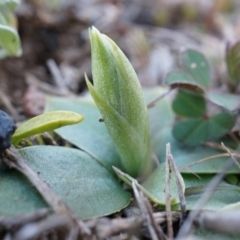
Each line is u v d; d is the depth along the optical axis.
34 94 0.16
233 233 0.09
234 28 0.22
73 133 0.12
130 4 0.26
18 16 0.19
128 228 0.09
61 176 0.10
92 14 0.22
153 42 0.22
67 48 0.20
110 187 0.11
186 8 0.25
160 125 0.13
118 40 0.22
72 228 0.09
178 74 0.13
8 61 0.18
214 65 0.17
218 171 0.11
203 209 0.10
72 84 0.18
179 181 0.10
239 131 0.12
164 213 0.10
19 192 0.09
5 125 0.10
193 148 0.12
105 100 0.10
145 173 0.12
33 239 0.09
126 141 0.11
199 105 0.13
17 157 0.10
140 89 0.11
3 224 0.09
